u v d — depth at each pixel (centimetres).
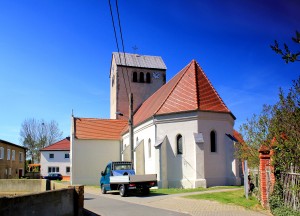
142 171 3109
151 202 1823
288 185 1201
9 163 4775
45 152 7106
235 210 1430
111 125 4344
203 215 1339
